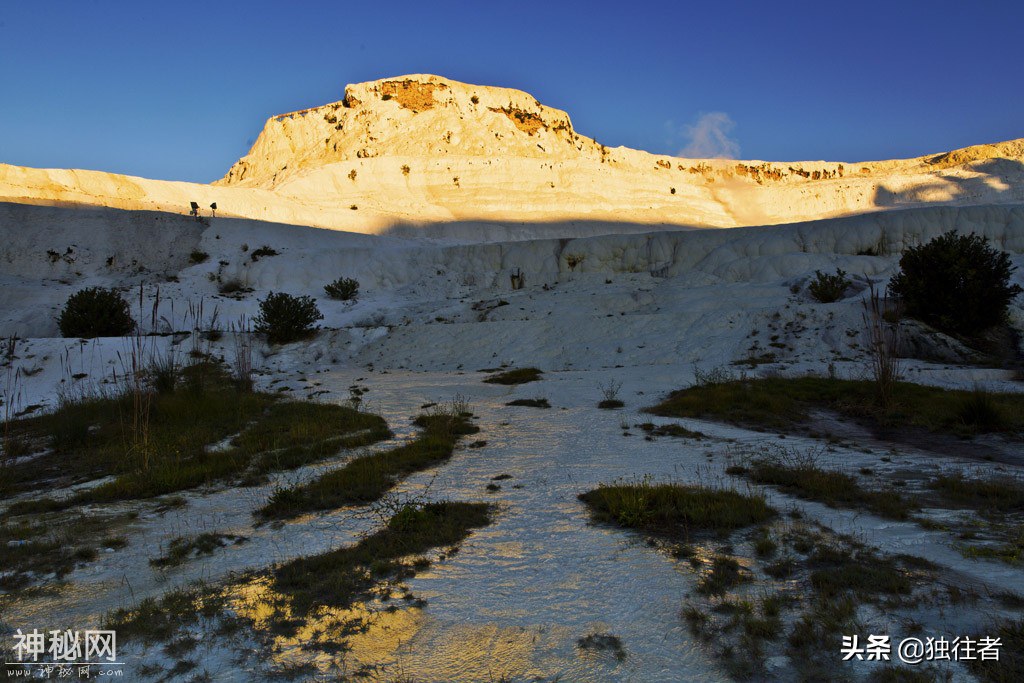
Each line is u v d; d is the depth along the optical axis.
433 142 128.38
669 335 24.73
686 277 34.78
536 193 97.38
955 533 5.46
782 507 6.38
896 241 34.44
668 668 3.59
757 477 7.62
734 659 3.62
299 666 3.70
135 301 34.41
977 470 7.91
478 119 136.75
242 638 4.04
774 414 12.46
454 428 11.61
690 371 18.98
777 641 3.79
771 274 31.92
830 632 3.80
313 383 20.34
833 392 13.84
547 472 8.29
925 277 21.67
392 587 4.76
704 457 8.96
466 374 22.06
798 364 18.98
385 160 103.19
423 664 3.71
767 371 18.16
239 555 5.55
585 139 150.62
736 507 6.07
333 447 10.10
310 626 4.17
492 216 81.38
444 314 33.09
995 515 5.99
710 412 13.00
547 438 10.76
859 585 4.41
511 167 105.88
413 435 11.34
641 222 81.25
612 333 25.83
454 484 7.79
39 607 4.55
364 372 24.38
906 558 4.86
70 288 37.50
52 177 68.19
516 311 31.70
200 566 5.30
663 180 116.44
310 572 5.04
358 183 98.69
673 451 9.43
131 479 8.20
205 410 13.27
